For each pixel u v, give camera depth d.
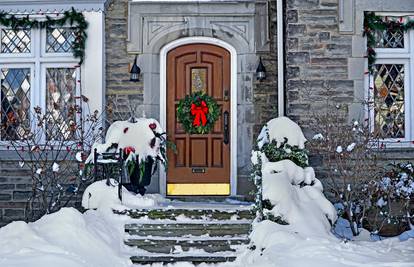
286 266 5.73
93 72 8.68
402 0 8.27
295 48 8.19
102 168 8.04
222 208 7.34
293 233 6.50
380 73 8.48
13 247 6.14
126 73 8.84
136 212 7.22
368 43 8.30
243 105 8.83
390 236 7.97
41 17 8.77
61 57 8.77
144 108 8.80
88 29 8.71
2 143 8.71
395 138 8.41
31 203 8.28
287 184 7.08
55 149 8.50
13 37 8.92
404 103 8.43
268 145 7.65
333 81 8.16
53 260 5.92
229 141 8.95
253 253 6.48
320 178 7.96
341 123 8.09
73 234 6.38
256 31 8.83
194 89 9.00
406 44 8.45
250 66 8.83
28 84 8.88
